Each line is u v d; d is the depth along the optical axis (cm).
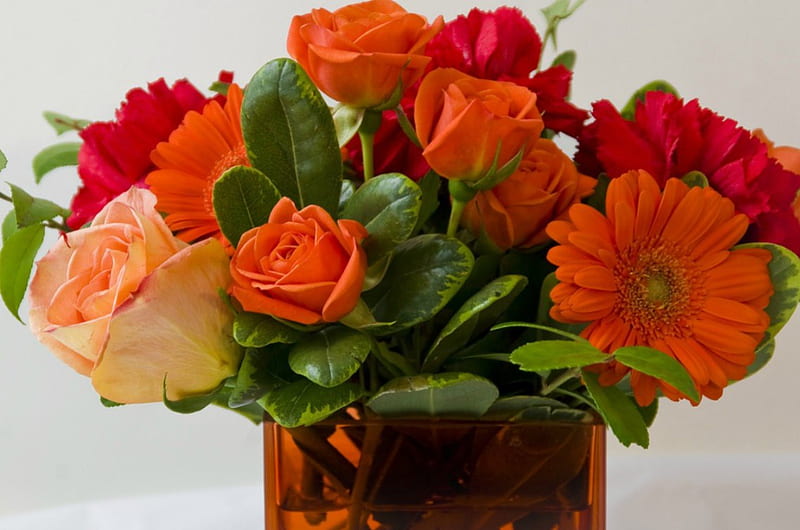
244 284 65
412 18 68
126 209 68
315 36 68
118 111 76
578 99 122
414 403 68
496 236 70
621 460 110
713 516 100
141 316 65
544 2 116
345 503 70
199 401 67
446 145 67
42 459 131
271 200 68
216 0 125
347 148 73
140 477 131
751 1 121
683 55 122
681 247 68
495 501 70
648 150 71
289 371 69
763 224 70
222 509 106
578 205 67
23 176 127
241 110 69
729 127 70
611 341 67
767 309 69
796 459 111
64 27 127
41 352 130
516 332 71
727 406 126
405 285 68
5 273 72
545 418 71
